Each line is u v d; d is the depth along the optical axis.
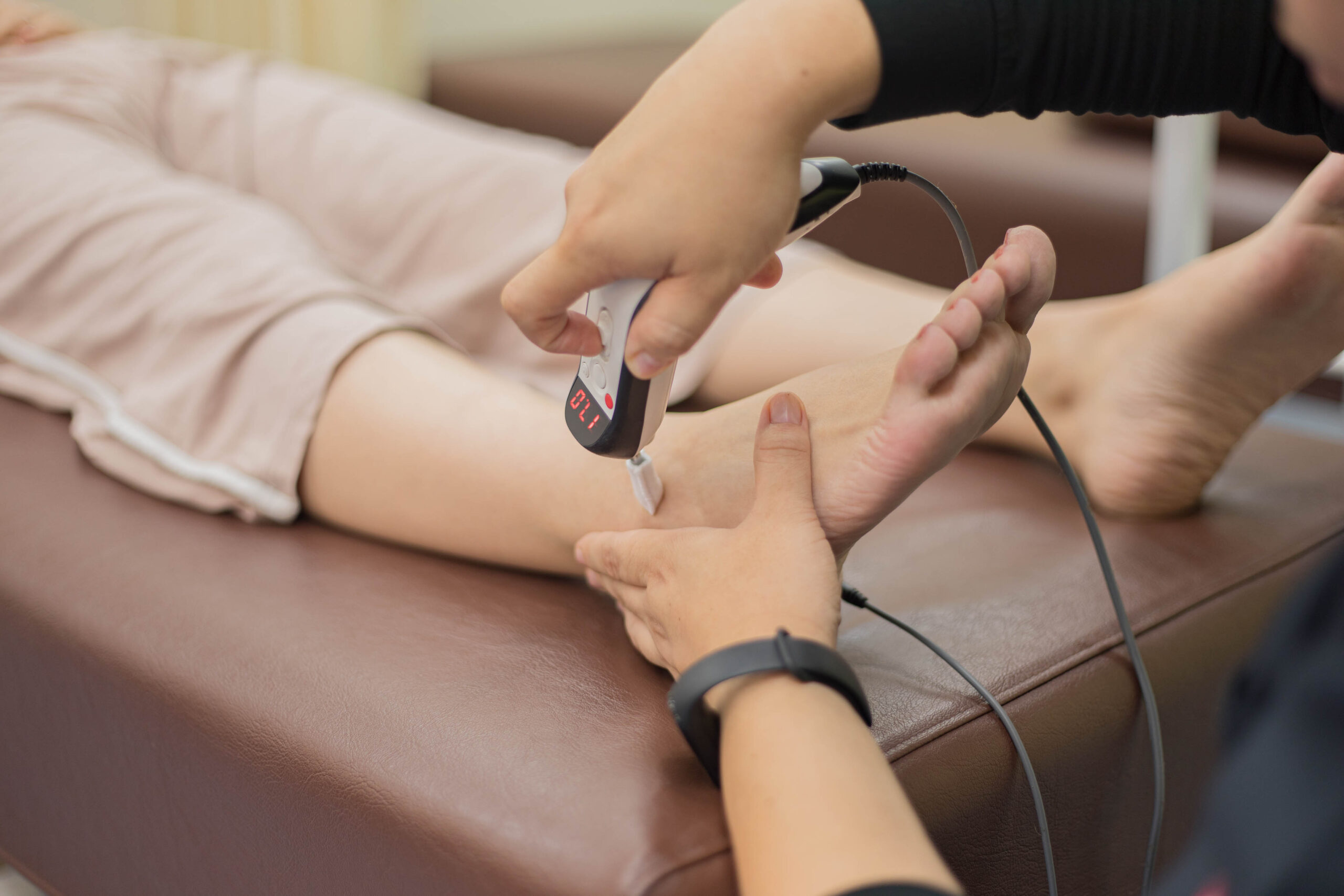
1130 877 0.65
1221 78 0.51
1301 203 0.69
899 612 0.66
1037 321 0.85
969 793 0.54
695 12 3.35
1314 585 0.31
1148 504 0.77
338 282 0.83
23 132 1.02
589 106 2.06
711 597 0.52
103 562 0.69
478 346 1.04
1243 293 0.71
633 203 0.44
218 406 0.79
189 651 0.62
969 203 1.63
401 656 0.60
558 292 0.47
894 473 0.52
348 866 0.53
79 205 0.92
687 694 0.47
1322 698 0.28
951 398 0.52
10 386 0.89
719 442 0.62
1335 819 0.27
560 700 0.56
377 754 0.54
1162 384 0.75
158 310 0.85
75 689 0.65
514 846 0.48
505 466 0.68
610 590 0.61
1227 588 0.70
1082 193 1.54
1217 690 0.67
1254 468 0.87
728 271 0.45
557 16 3.13
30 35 1.38
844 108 0.46
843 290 0.96
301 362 0.77
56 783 0.69
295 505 0.75
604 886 0.46
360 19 2.36
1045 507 0.80
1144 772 0.64
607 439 0.55
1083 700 0.60
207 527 0.74
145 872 0.64
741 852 0.43
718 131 0.43
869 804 0.41
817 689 0.47
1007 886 0.57
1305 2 0.31
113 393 0.84
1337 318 0.70
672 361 0.50
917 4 0.46
